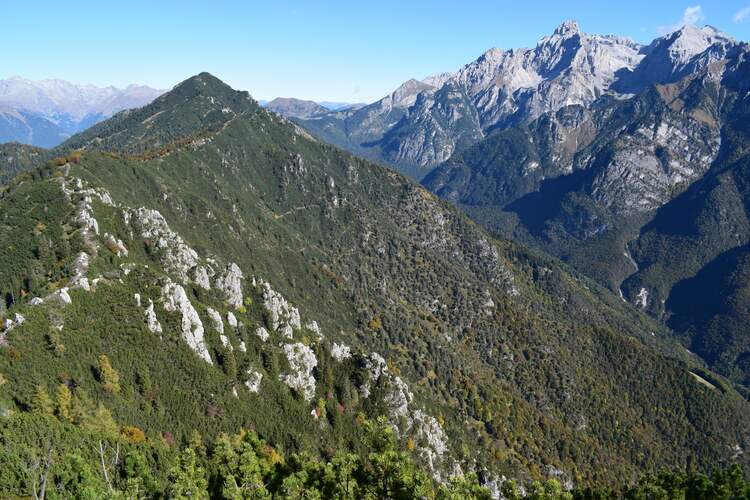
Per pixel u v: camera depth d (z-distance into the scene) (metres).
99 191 168.00
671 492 60.34
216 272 178.00
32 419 79.75
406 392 169.38
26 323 103.31
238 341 144.25
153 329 121.81
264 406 132.00
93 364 105.75
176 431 107.00
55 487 69.25
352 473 57.31
